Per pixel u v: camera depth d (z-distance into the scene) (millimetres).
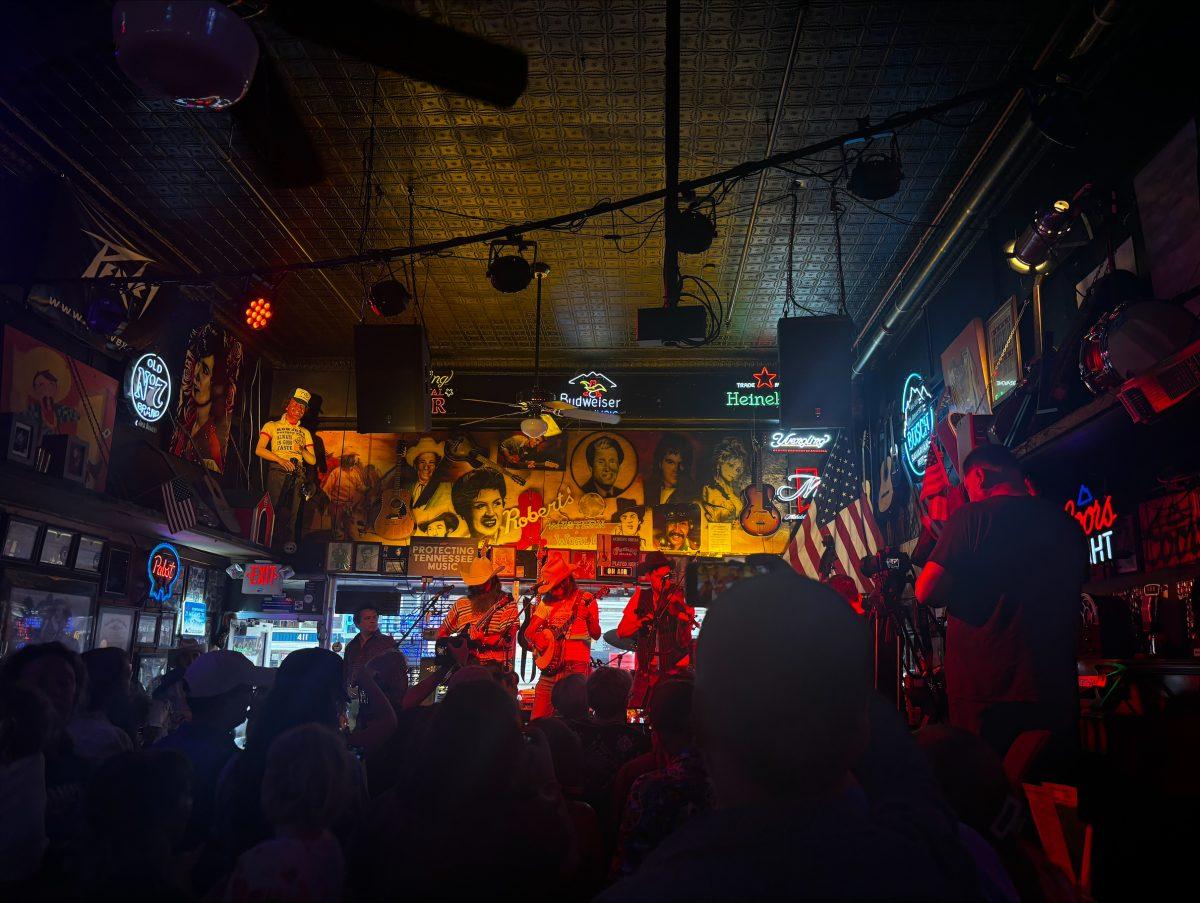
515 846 1828
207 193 8078
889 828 1038
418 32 3619
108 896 1758
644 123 6969
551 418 11781
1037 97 4844
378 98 6629
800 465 11648
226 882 1936
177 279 6152
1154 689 3156
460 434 11914
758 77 6422
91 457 7723
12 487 6898
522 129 7051
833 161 7418
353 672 5746
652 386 11969
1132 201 5324
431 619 11609
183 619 10438
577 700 3764
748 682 958
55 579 7840
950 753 1527
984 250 7824
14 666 3205
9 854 2471
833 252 9102
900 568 4852
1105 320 4336
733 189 7949
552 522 11586
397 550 11602
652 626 6035
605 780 3512
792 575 1044
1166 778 2811
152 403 9023
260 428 11711
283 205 8234
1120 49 4680
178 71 3141
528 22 5887
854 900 862
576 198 8078
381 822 2137
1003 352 7020
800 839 905
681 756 2283
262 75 6324
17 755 2555
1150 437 4863
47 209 7242
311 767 1893
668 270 6898
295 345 11703
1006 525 2641
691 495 11633
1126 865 2797
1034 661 2537
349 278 9805
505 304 10477
